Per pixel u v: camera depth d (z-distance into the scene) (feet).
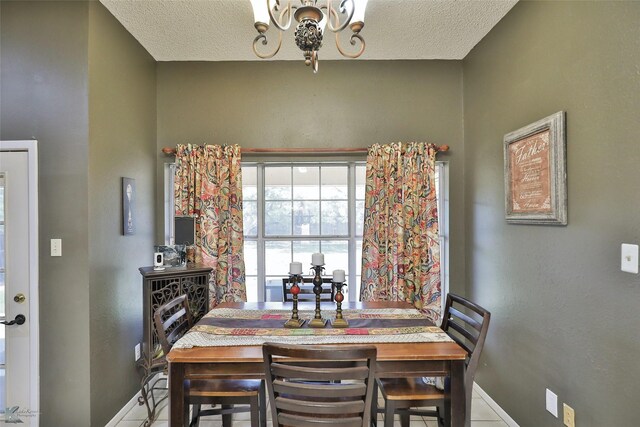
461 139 9.53
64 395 6.39
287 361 4.94
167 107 9.52
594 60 4.87
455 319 9.53
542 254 6.06
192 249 8.97
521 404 6.68
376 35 8.16
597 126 4.83
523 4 6.64
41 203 6.42
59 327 6.40
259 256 10.06
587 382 5.02
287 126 9.57
